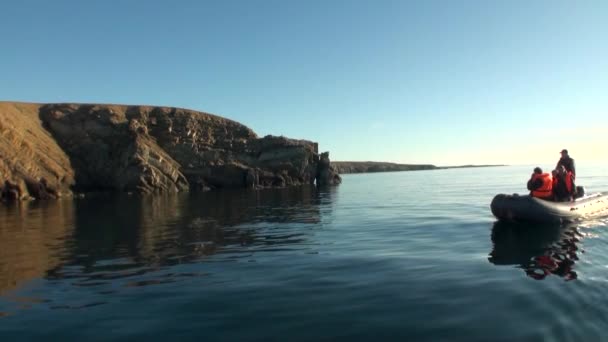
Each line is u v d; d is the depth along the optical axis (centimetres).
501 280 742
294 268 884
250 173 5644
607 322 533
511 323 541
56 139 5172
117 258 1053
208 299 682
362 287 725
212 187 5616
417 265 874
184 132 5928
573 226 1324
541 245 1055
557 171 1497
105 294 732
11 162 3781
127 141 5238
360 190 4312
